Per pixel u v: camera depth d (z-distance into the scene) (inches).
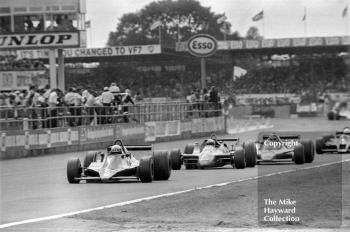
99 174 2303.2
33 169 3159.5
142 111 5369.1
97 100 4849.9
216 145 2866.6
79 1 6122.1
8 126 4065.0
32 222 1545.3
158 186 2219.5
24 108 4023.1
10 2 6161.4
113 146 2361.0
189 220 1530.5
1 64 6505.9
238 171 2699.3
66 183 2411.4
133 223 1503.4
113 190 2129.7
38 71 6565.0
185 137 5925.2
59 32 6136.8
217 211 1644.9
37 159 3811.5
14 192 2198.6
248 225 1455.5
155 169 2388.0
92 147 4672.7
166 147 4758.9
